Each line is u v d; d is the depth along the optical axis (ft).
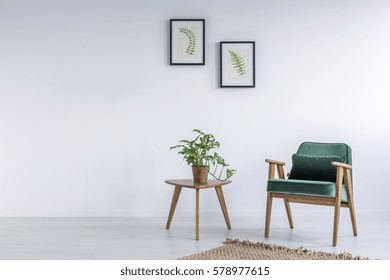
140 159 13.52
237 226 12.10
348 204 10.82
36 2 13.46
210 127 13.47
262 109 13.44
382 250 9.57
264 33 13.43
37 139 13.50
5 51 13.46
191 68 13.48
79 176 13.48
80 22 13.50
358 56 13.39
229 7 13.44
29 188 13.47
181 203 13.44
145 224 12.26
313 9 13.43
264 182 13.44
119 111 13.50
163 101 13.48
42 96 13.48
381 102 13.35
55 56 13.48
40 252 9.28
